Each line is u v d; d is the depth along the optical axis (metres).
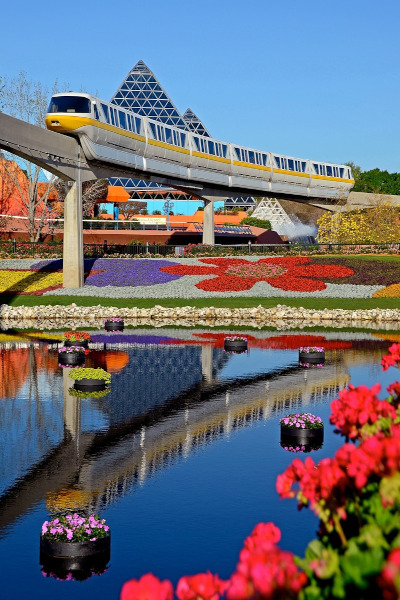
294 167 88.31
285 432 20.34
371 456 5.37
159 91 152.38
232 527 14.43
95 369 28.30
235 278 62.88
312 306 54.75
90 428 21.69
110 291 58.12
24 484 16.86
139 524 14.57
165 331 44.75
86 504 15.62
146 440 20.48
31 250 70.88
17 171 86.44
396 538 4.98
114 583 12.11
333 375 29.89
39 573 12.59
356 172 181.38
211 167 74.88
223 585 5.27
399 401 9.19
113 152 58.09
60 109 52.78
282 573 4.50
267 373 30.47
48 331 44.03
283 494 6.44
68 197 57.25
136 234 88.81
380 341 40.62
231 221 118.12
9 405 24.45
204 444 20.08
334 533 6.59
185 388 27.45
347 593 4.89
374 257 74.56
